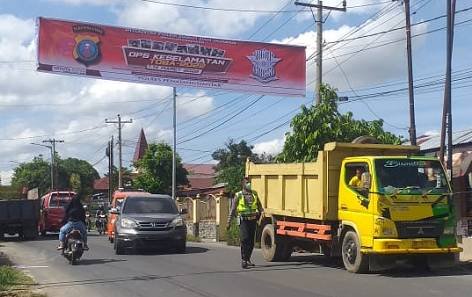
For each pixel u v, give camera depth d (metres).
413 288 10.62
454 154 21.02
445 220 12.43
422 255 12.84
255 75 22.12
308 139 20.59
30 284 12.40
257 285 11.38
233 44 21.91
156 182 52.97
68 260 16.78
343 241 13.20
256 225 14.51
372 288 10.69
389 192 12.11
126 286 11.80
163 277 12.89
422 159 12.72
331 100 21.84
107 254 18.75
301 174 14.41
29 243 27.31
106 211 30.02
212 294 10.49
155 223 18.31
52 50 19.78
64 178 103.25
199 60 21.45
